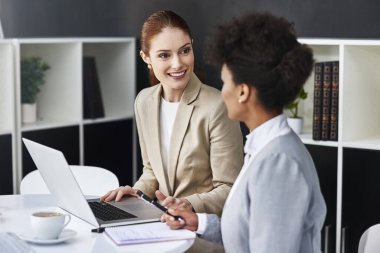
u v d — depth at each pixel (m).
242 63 2.33
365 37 4.70
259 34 2.32
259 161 2.33
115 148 5.62
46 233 2.65
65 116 5.39
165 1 5.49
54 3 6.03
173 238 2.70
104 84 5.81
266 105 2.38
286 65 2.29
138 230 2.77
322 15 4.86
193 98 3.33
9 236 2.68
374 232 2.98
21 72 5.17
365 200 4.40
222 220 2.49
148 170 3.62
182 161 3.34
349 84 4.38
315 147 4.57
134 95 5.69
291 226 2.28
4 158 4.89
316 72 4.43
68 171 2.73
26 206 3.23
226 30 2.37
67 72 5.34
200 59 5.36
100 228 2.80
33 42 4.95
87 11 5.88
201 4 5.32
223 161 3.28
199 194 3.21
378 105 4.63
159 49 3.30
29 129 5.01
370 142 4.34
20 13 6.20
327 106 4.43
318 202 2.38
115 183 3.96
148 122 3.47
